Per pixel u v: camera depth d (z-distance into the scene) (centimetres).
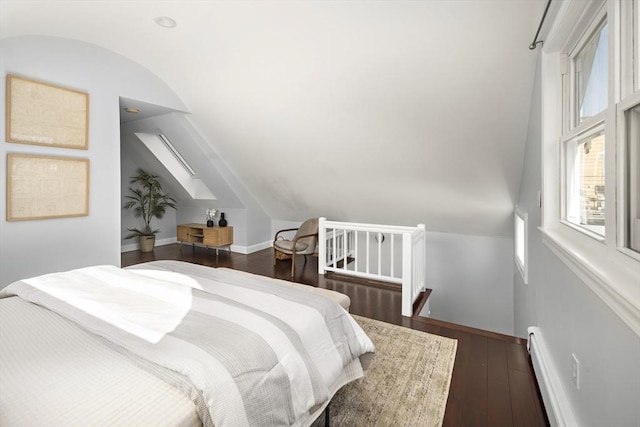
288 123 356
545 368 173
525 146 276
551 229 188
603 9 129
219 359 103
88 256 315
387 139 329
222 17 233
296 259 529
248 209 562
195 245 631
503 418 164
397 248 487
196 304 147
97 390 93
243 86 322
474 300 441
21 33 257
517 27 195
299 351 125
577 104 171
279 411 108
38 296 159
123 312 138
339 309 166
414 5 197
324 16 218
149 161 547
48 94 280
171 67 330
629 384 90
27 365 104
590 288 117
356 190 433
